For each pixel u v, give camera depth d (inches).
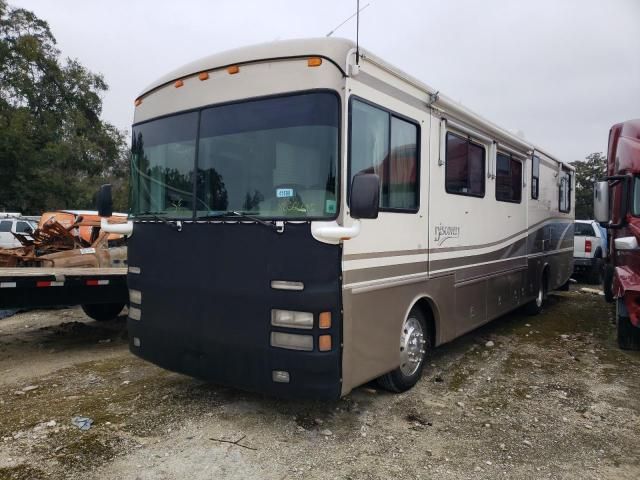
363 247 161.5
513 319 358.0
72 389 202.7
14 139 987.3
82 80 1162.0
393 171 179.0
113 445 154.0
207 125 170.2
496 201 276.4
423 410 184.4
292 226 148.0
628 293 248.2
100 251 359.6
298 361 146.9
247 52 162.7
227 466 142.3
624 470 144.6
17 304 240.8
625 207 265.4
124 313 360.2
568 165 430.6
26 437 158.9
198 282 167.5
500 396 200.5
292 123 153.5
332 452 151.5
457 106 222.5
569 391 206.8
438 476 139.0
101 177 1205.7
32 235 370.3
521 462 147.9
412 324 201.8
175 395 195.2
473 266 249.1
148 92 193.9
